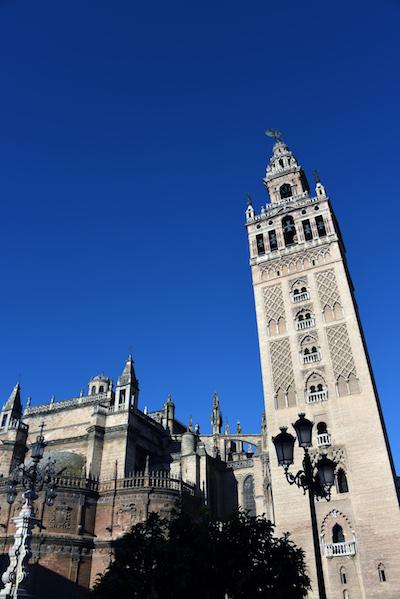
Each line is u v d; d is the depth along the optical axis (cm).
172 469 6888
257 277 6669
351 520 4766
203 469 6606
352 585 4500
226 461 7431
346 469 5006
